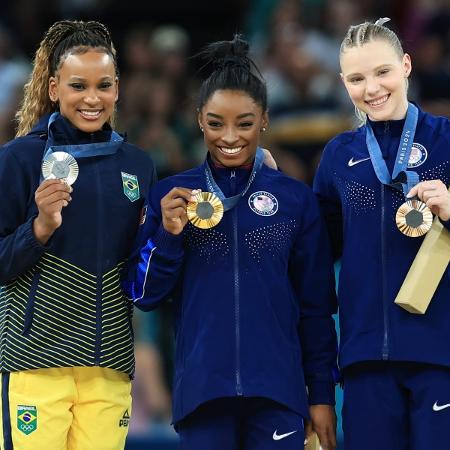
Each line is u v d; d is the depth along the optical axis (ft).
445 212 60.39
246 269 62.44
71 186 62.90
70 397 62.59
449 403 61.11
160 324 103.86
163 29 146.61
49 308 62.23
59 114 64.59
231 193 63.52
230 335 61.67
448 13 141.38
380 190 62.75
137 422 100.22
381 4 142.20
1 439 62.13
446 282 61.98
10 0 148.36
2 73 131.85
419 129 63.52
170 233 61.16
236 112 61.57
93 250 62.95
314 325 64.18
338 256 67.72
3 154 63.41
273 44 132.26
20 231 61.21
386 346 61.41
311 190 64.59
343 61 62.75
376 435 62.13
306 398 62.69
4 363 62.44
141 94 127.44
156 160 119.96
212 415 61.93
